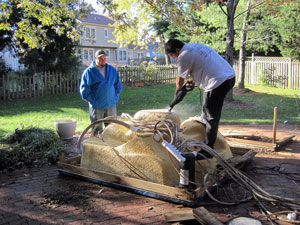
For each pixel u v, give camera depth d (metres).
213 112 3.96
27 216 3.17
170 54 4.06
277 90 16.89
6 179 4.23
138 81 19.50
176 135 3.64
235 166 4.05
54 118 9.36
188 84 4.17
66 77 16.28
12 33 14.51
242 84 16.52
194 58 3.87
